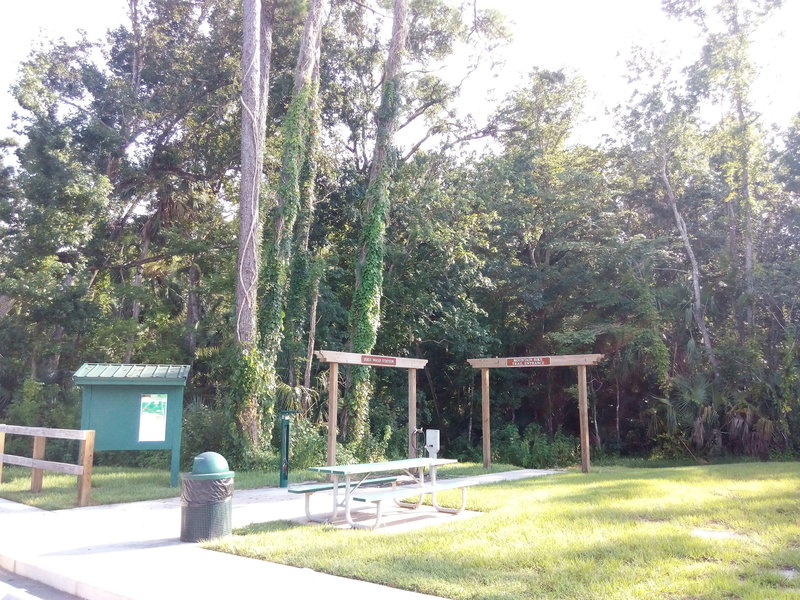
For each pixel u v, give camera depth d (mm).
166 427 12453
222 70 25875
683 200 29406
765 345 26797
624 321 28078
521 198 27516
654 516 8531
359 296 21328
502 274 27375
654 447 27250
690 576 5660
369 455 19641
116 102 24531
